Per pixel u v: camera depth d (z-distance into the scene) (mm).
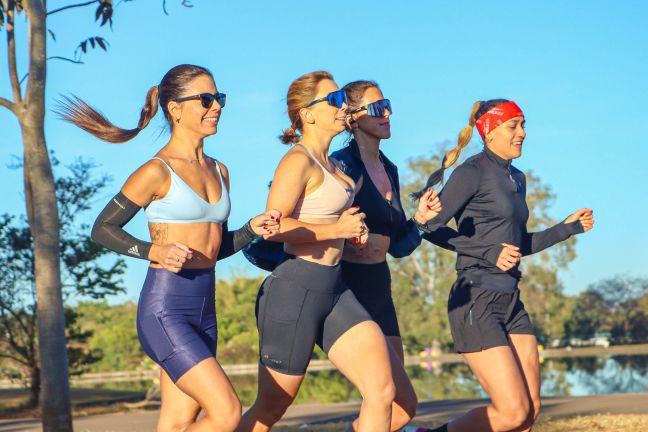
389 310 5375
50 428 9086
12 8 8812
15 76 8891
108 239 4145
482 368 5172
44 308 9125
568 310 59688
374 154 5445
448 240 5309
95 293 19828
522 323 5375
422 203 5098
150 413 13906
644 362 37969
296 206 4570
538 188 49719
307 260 4465
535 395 5348
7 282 19312
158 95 4523
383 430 4336
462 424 5273
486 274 5238
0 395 21781
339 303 4516
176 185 4227
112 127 4598
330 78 4738
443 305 53906
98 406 19016
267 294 4539
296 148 4602
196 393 4102
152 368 52938
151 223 4301
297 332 4457
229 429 4070
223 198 4426
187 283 4258
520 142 5414
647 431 7672
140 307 4258
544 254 54031
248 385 27516
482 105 5461
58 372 9141
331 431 9320
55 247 9172
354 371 4395
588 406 10617
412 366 42312
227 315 58250
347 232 4270
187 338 4156
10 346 21156
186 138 4402
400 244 5516
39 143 9016
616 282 64188
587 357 45438
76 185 19594
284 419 11344
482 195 5340
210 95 4344
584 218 5551
